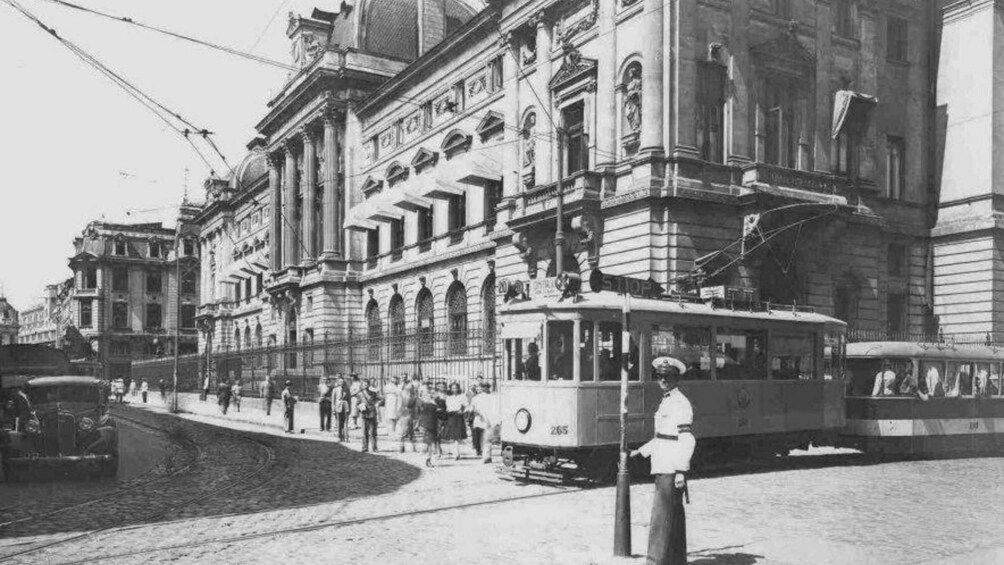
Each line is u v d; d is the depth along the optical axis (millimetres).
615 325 16672
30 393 19047
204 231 97750
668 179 28297
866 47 34062
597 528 11680
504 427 17141
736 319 18797
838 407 20875
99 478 18797
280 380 48250
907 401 21172
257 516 13023
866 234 33188
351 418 34312
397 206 47969
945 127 36094
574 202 30109
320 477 17781
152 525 12305
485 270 40719
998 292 33906
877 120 34750
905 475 17953
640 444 16828
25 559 10164
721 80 29828
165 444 27531
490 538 11078
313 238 57969
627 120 30094
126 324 111438
